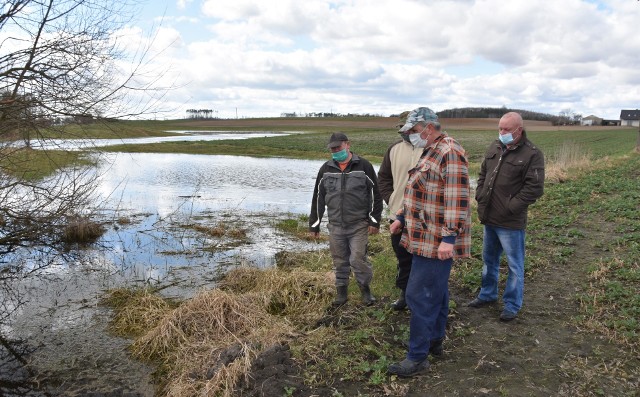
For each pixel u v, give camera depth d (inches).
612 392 149.4
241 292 290.0
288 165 1197.7
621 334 183.0
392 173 202.7
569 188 571.8
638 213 393.7
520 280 201.6
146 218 515.2
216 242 413.4
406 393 152.4
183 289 299.7
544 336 189.3
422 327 157.9
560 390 151.5
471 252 311.4
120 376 200.4
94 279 323.0
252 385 164.4
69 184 394.0
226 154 1560.0
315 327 217.3
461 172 145.6
